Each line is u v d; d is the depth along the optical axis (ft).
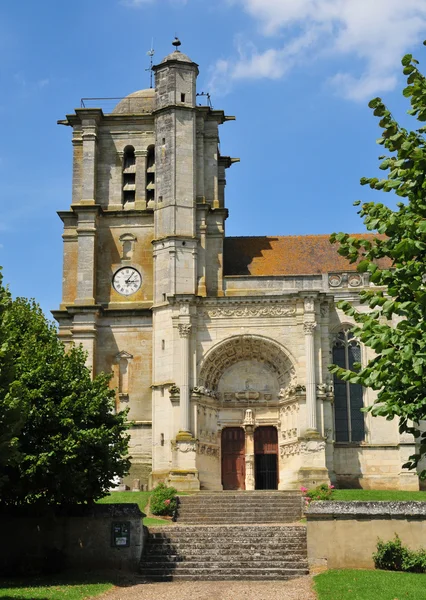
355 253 69.77
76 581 110.32
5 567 118.93
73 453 115.24
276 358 190.39
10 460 100.42
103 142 208.74
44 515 120.78
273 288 193.77
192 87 203.41
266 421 192.34
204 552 123.13
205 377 189.26
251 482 189.06
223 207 216.13
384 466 184.85
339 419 188.96
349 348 191.01
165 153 199.62
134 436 192.13
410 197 68.33
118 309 197.88
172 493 158.30
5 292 109.09
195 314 189.06
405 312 66.49
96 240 201.98
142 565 119.65
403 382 66.39
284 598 96.32
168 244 193.88
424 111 66.44
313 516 115.65
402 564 109.29
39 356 124.98
